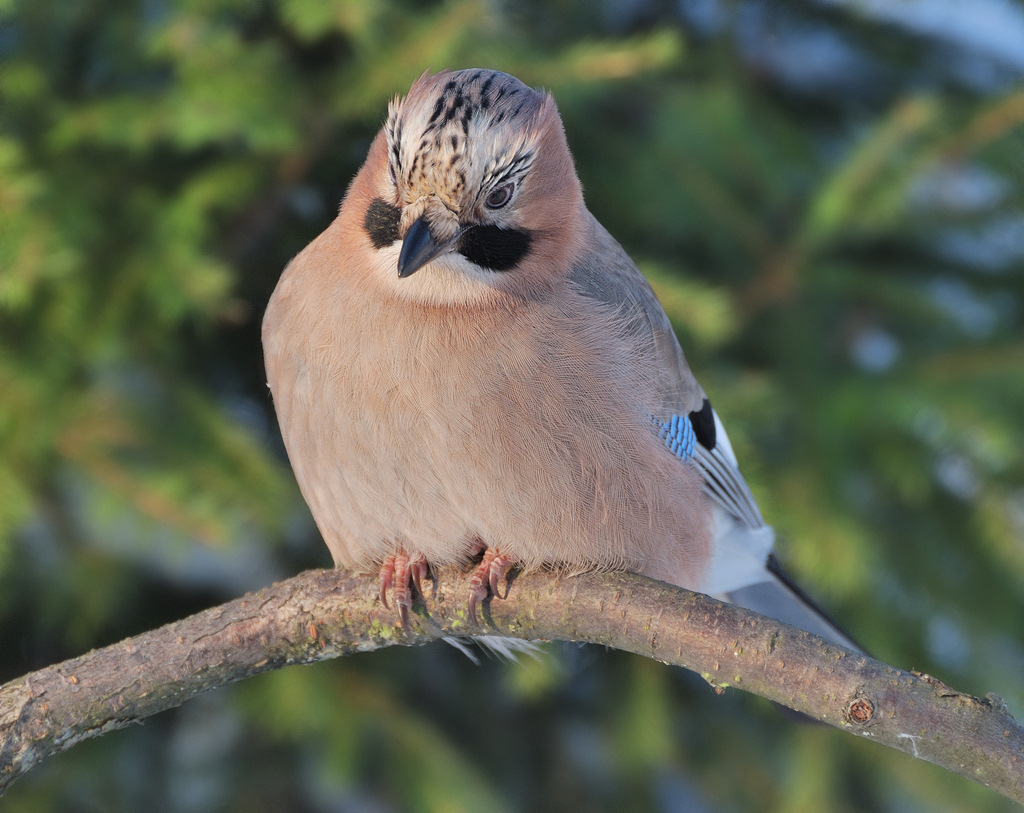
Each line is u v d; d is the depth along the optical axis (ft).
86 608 27.35
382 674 28.84
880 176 29.91
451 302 18.53
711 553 22.13
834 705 15.19
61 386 26.14
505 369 18.44
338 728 27.48
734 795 30.66
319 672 28.09
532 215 19.08
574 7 32.96
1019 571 31.01
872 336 32.81
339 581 18.08
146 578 29.58
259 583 30.09
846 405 30.19
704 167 31.17
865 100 36.27
